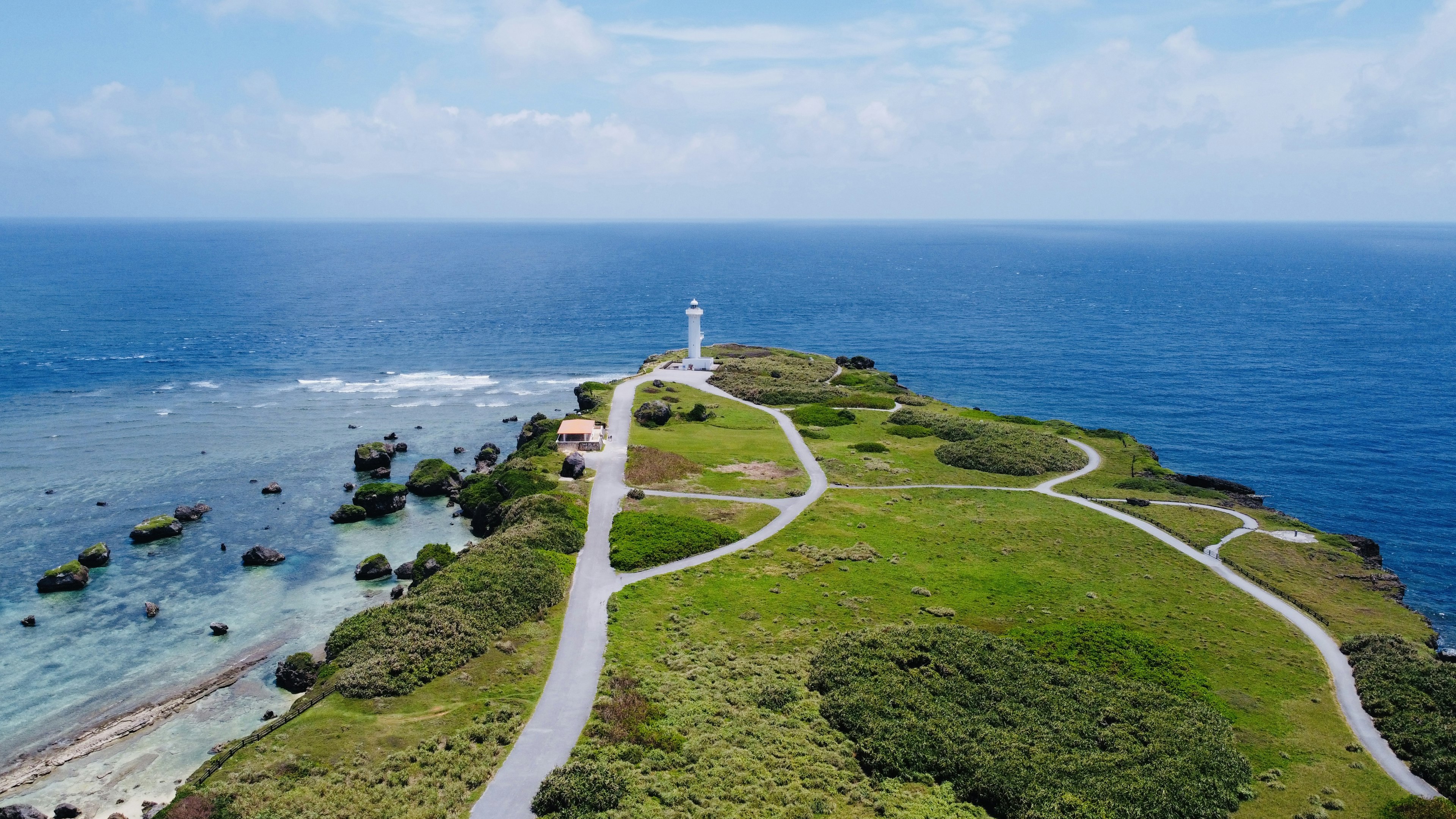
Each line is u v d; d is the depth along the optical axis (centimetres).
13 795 4716
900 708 4822
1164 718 4850
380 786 3991
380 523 9225
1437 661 5541
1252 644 5906
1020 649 5631
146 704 5669
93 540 8544
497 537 7244
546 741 4419
